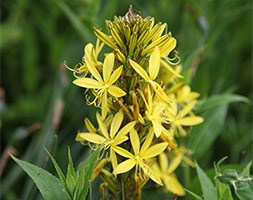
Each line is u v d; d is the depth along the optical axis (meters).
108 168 0.70
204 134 0.80
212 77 1.05
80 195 0.61
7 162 0.99
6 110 1.06
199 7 1.01
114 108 0.63
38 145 0.86
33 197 0.76
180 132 0.75
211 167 0.96
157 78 0.71
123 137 0.61
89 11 1.04
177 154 0.74
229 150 1.00
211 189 0.65
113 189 0.65
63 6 0.95
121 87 0.62
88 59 0.62
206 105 0.78
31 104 1.07
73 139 0.99
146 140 0.62
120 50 0.62
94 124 0.88
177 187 0.73
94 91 0.62
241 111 1.04
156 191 0.80
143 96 0.61
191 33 1.03
